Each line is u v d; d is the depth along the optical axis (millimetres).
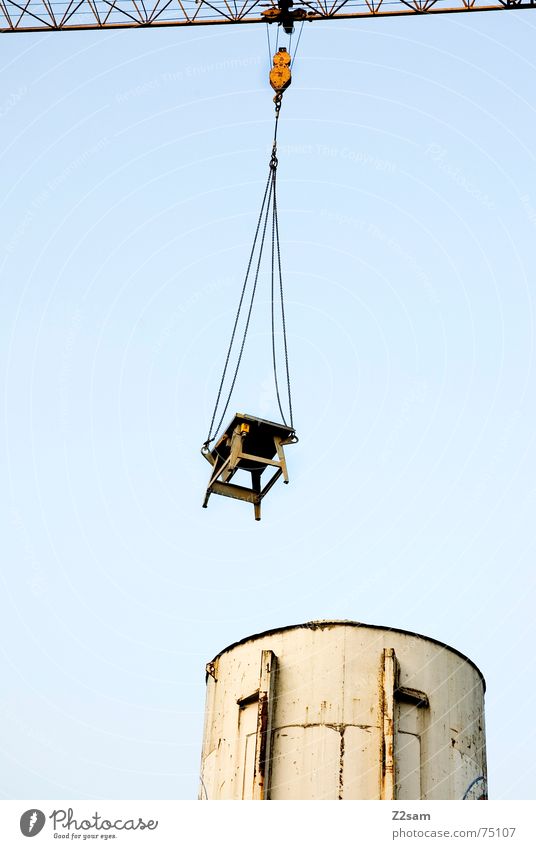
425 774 37688
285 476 46469
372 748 37500
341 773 37031
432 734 38500
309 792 36812
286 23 63156
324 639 39781
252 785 37375
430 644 40281
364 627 39969
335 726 37906
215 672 42375
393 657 38938
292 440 47281
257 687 39469
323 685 38812
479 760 39969
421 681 39250
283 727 38281
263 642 40719
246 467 48031
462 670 40781
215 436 49344
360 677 38906
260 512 48594
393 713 37875
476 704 41031
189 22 63875
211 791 39406
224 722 40125
